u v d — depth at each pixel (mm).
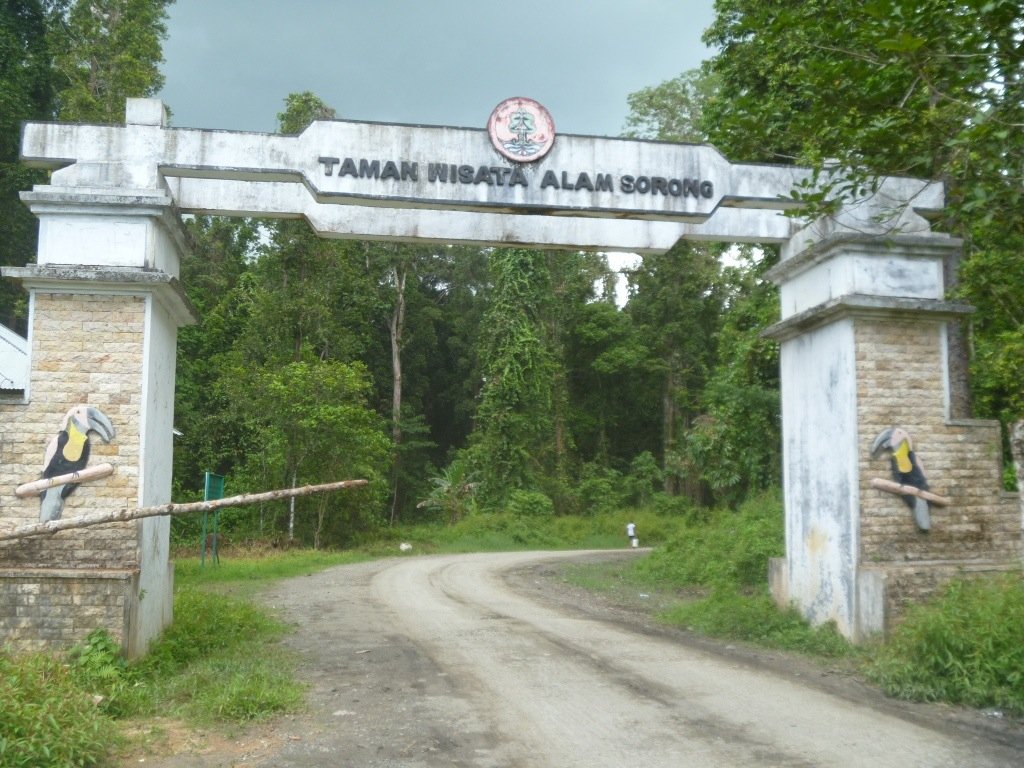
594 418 49812
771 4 14133
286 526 31047
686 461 43062
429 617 12930
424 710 7125
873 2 7500
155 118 9523
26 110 28469
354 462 31531
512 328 41781
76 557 8672
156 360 9289
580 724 6664
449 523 39906
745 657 9492
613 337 49125
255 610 12414
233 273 39438
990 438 10133
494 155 10031
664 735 6359
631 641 10555
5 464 8734
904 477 9883
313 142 9742
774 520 18562
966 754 5906
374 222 10602
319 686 8102
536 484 41688
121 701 7137
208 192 10281
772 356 19516
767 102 13578
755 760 5770
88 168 9383
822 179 10383
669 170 10336
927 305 9961
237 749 6113
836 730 6492
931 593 9414
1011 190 8008
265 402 30734
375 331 45469
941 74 8172
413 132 9922
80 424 8805
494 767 5676
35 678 6426
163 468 9742
